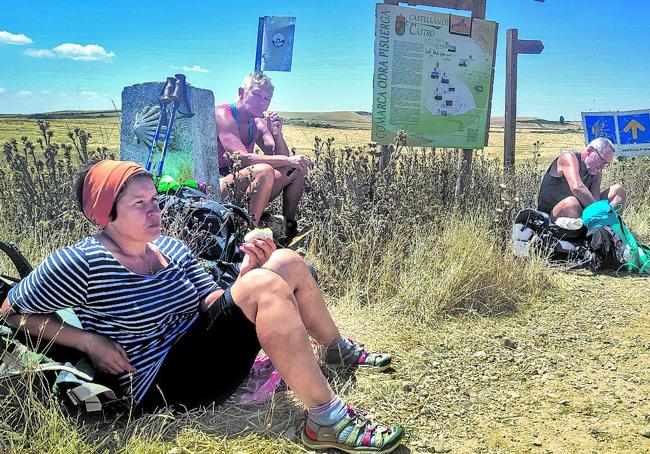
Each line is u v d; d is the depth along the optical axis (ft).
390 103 21.30
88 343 8.05
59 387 8.23
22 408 7.93
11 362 8.19
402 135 19.27
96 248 7.82
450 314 14.14
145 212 7.85
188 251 9.08
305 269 9.69
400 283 14.56
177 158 16.96
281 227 18.75
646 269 18.79
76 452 7.62
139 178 7.82
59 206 15.84
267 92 19.07
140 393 8.45
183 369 8.46
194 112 17.01
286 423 8.87
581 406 10.09
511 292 15.43
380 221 16.12
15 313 8.04
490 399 10.25
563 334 13.41
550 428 9.36
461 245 15.88
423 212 17.62
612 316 14.65
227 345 8.32
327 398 8.25
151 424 8.48
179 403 8.70
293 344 7.98
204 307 8.80
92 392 7.91
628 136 30.48
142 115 17.22
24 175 16.49
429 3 21.98
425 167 20.42
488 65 22.89
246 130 19.52
